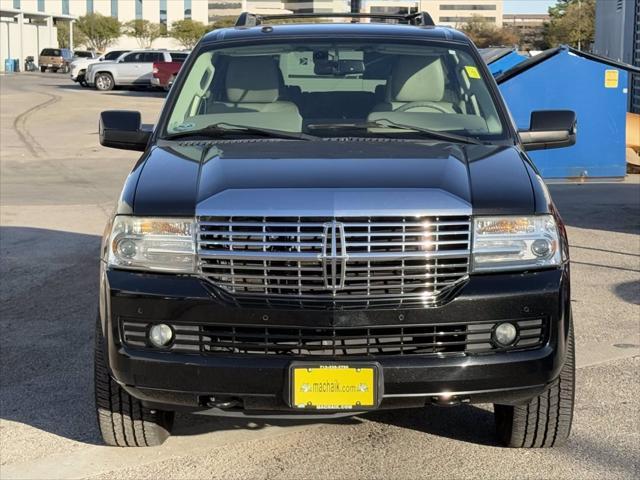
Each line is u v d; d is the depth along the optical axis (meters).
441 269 3.59
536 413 4.06
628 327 6.29
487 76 5.03
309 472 4.09
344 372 3.49
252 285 3.58
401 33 5.33
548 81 12.80
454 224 3.60
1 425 4.64
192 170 3.99
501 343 3.60
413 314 3.51
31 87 40.97
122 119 4.98
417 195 3.63
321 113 4.82
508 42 86.50
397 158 4.07
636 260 8.34
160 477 4.03
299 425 4.65
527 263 3.67
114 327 3.67
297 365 3.49
